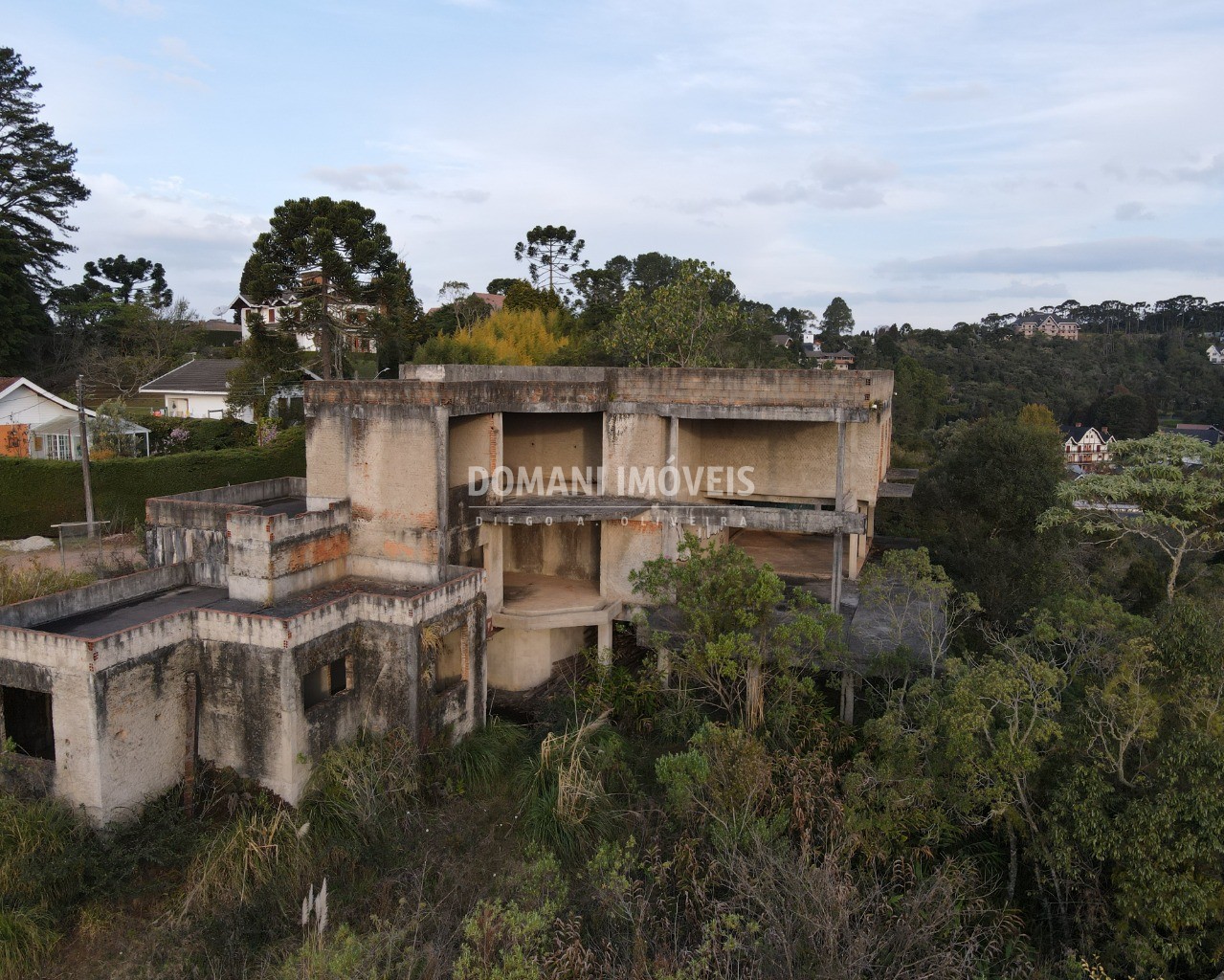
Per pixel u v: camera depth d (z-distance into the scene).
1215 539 25.50
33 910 12.86
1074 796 12.41
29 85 45.34
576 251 58.81
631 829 15.74
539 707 22.03
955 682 14.50
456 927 13.02
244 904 13.58
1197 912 11.17
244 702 16.06
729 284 55.34
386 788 16.28
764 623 17.56
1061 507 24.62
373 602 17.41
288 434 35.25
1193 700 12.55
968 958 11.65
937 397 63.66
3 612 15.64
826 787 15.26
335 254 30.84
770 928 11.54
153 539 19.69
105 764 14.59
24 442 35.75
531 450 25.08
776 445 24.58
